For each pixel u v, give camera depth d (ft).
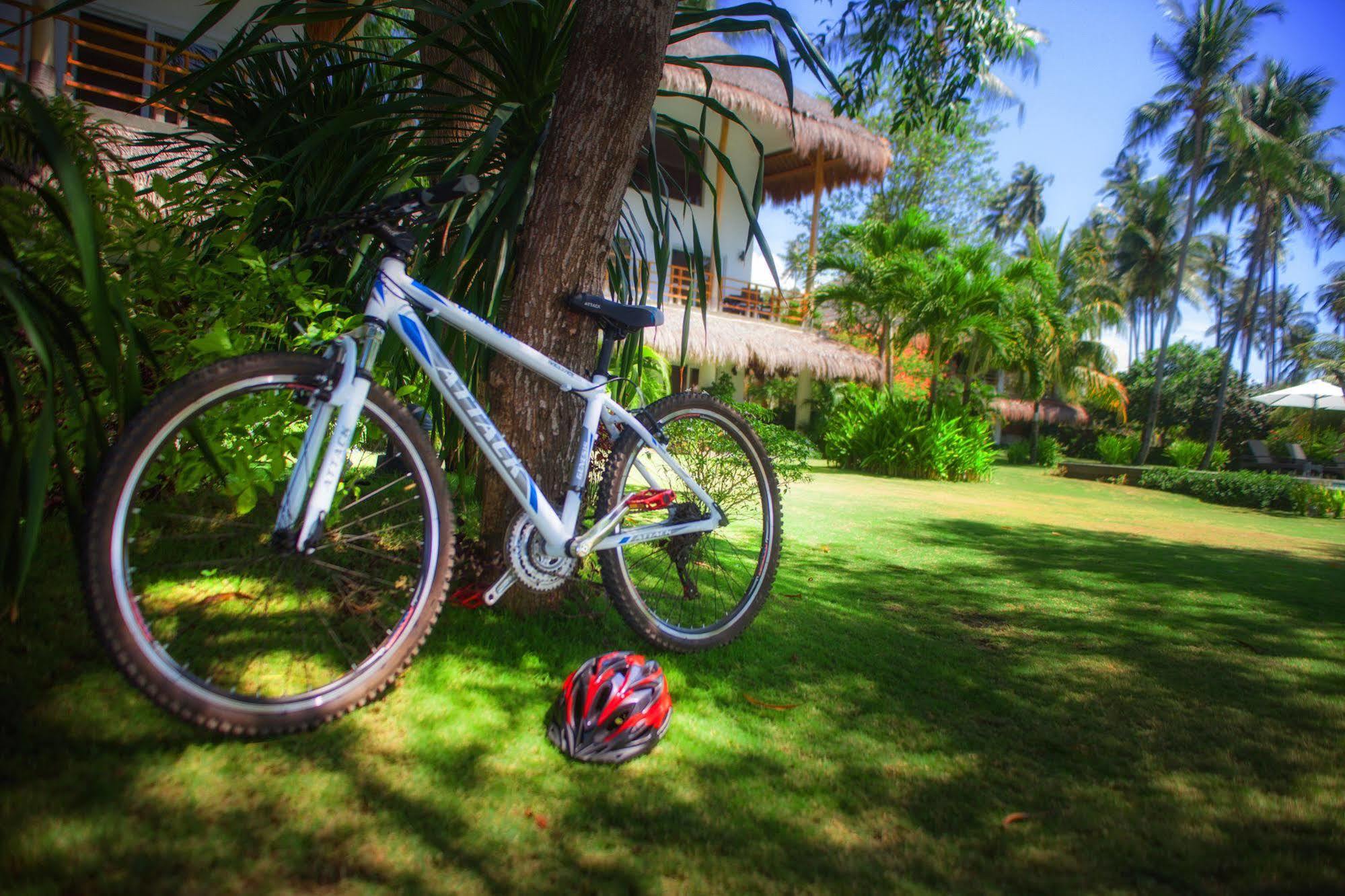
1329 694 7.92
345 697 5.38
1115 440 82.99
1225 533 25.12
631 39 7.16
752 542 14.47
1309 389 65.82
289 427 7.53
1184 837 4.87
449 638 7.12
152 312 8.30
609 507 7.11
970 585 12.69
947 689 7.33
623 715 5.40
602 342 7.44
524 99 8.80
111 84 27.78
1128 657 8.88
